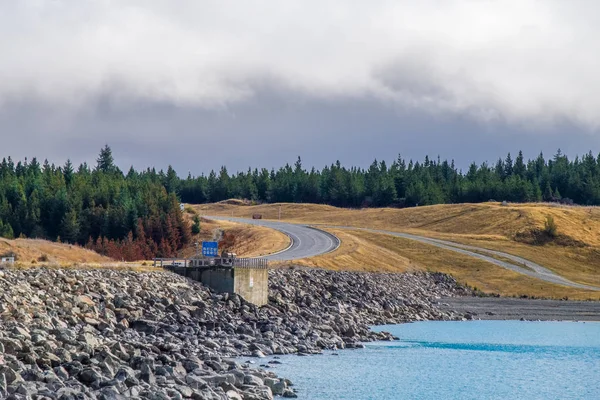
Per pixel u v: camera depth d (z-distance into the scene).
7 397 40.41
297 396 58.47
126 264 113.25
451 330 112.38
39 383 45.38
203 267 103.50
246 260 110.12
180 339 73.31
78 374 49.41
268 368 68.44
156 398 45.47
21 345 52.84
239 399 50.72
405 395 62.59
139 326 76.44
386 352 84.50
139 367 54.16
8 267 90.88
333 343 85.62
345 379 66.50
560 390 67.38
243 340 78.25
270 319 92.94
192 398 48.16
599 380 72.19
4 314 63.75
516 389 67.31
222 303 95.50
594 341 101.44
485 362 81.19
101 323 72.25
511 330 114.88
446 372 74.00
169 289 93.75
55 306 73.31
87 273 91.25
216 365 59.88
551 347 94.56
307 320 98.81
